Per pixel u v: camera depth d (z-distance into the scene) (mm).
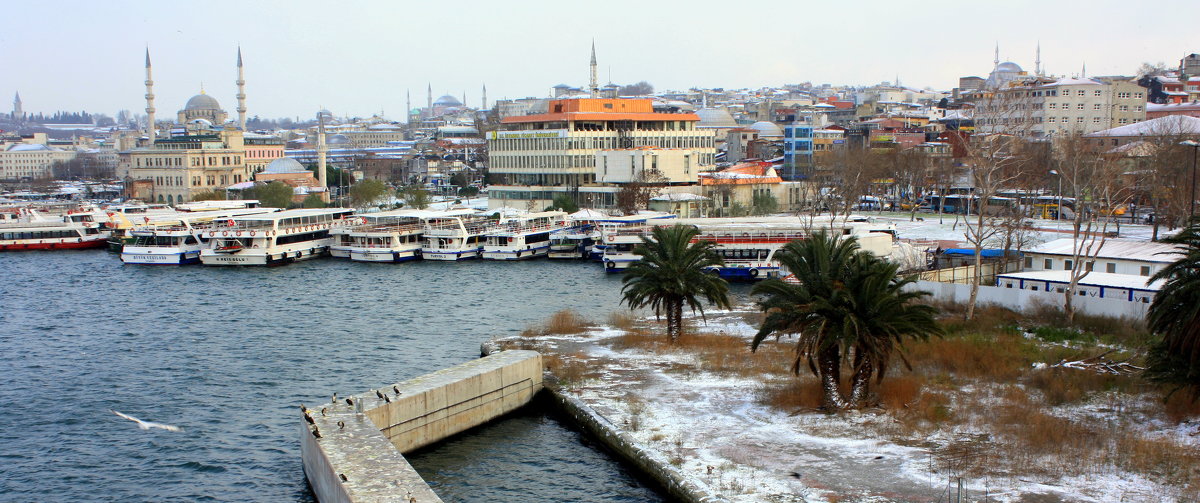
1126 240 118812
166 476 59031
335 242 176750
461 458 60406
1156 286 91875
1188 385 57500
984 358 73875
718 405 65688
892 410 62250
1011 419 59469
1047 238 143375
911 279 64562
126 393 77312
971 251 123062
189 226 169375
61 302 124062
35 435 66812
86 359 89500
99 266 163625
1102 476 50281
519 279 142125
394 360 87875
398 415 60375
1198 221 61688
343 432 54969
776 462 54250
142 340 98062
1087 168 162000
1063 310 90250
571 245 170625
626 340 86812
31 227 191500
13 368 86250
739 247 138375
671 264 84688
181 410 72375
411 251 167625
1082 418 59875
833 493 49531
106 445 64562
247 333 101125
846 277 63531
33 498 55938
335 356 89500
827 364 63156
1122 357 73688
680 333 87500
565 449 61438
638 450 57062
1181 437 55719
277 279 145250
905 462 53469
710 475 52469
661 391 69562
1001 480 50188
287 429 67625
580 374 74688
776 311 66312
